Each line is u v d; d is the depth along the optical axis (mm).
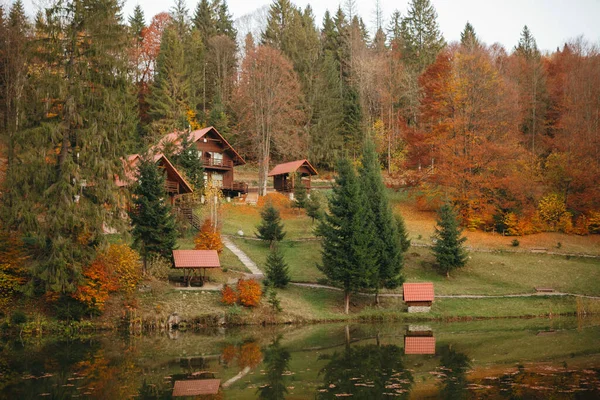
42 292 33500
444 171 60844
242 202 67062
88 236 33562
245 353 25859
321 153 85000
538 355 24438
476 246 55594
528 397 17062
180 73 81000
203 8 107312
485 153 60156
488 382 19281
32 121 33094
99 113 33375
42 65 33531
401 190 73250
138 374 21438
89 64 33469
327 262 40344
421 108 67562
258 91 74438
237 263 47125
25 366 22844
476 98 62594
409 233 57812
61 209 31656
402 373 21281
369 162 48125
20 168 31656
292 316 36812
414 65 97812
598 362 22578
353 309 40000
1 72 52781
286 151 79500
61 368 22469
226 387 19391
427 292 39094
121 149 34688
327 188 77062
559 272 49406
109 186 33531
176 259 38812
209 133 69250
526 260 52438
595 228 59469
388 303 41500
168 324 33688
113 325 33156
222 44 96750
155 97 80312
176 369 22344
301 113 80750
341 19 111000
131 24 97062
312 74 90062
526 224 59312
